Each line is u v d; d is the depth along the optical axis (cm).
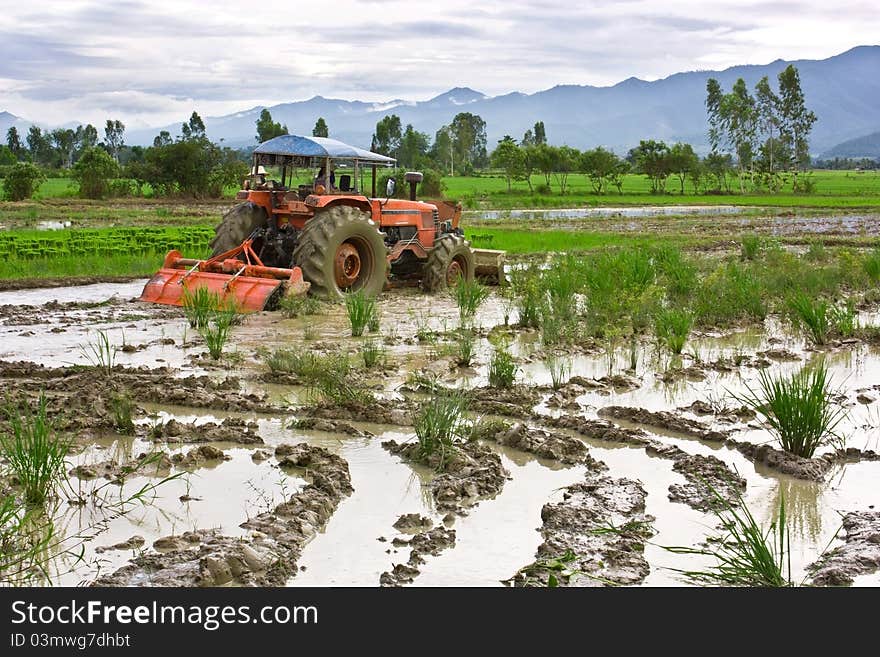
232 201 5203
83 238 2278
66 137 13388
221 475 631
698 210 4931
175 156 5341
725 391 891
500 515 567
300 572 484
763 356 1056
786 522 561
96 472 625
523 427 710
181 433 712
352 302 1152
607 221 3850
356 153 1420
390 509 574
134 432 721
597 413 800
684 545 523
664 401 855
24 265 1731
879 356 1068
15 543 514
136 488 604
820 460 666
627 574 479
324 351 1034
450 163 13050
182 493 595
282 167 1417
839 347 1115
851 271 1658
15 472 618
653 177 7662
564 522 544
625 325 1230
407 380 887
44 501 575
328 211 1338
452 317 1298
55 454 589
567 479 637
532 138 16262
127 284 1606
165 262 1377
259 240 1413
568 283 1434
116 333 1130
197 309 1138
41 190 6153
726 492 606
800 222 3847
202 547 493
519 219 3956
